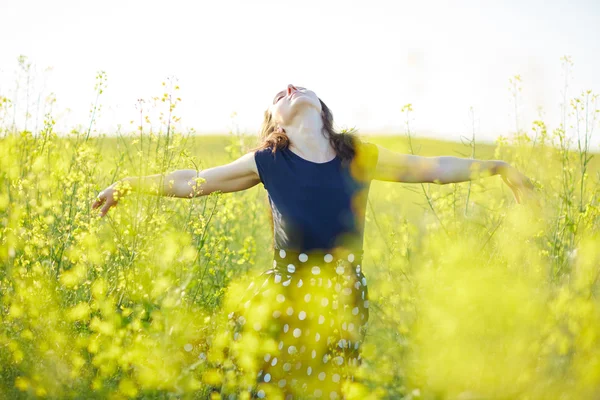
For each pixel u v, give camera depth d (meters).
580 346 2.51
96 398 2.80
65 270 3.64
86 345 3.07
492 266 3.11
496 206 4.29
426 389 2.60
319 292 3.38
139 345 2.87
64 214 3.87
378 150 3.64
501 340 2.51
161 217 3.48
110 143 4.99
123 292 3.40
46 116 4.38
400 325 3.02
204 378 2.96
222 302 3.74
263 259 4.86
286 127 3.59
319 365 3.34
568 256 3.32
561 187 4.30
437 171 3.67
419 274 3.09
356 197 3.52
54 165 4.06
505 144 4.68
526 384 2.46
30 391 2.76
